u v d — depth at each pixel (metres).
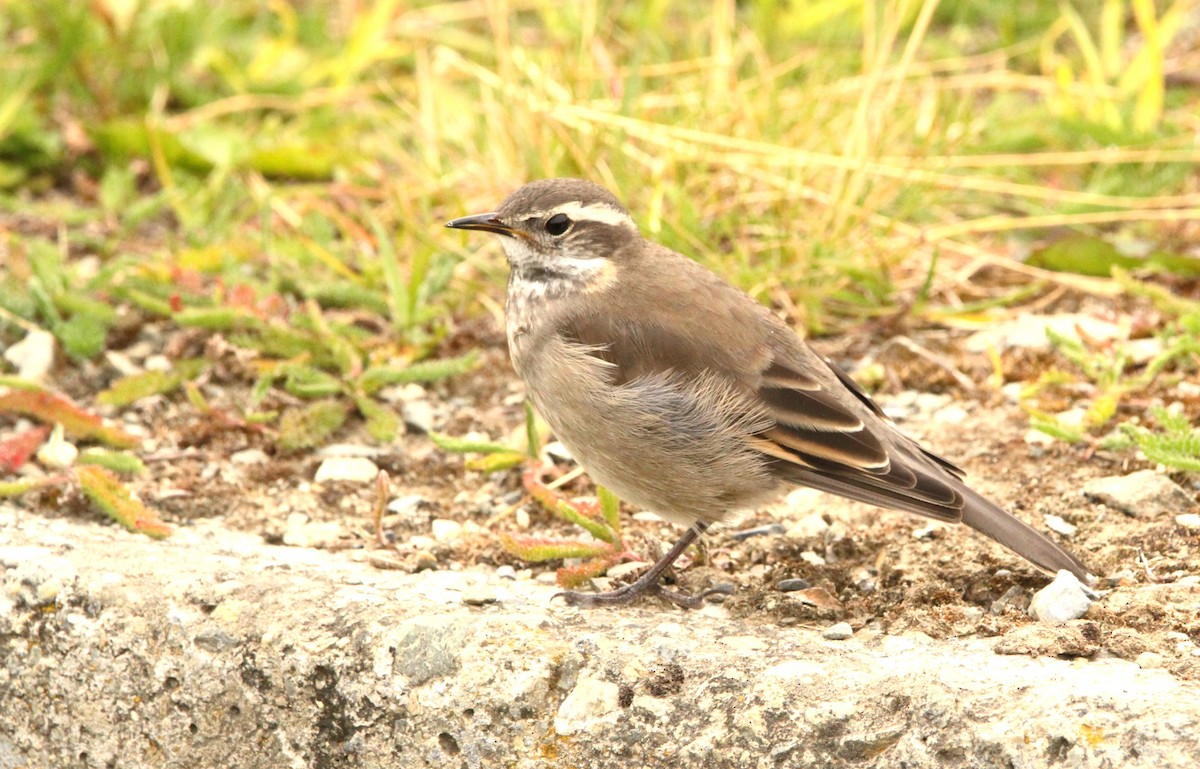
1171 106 16.05
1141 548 9.09
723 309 9.61
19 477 10.76
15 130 15.48
